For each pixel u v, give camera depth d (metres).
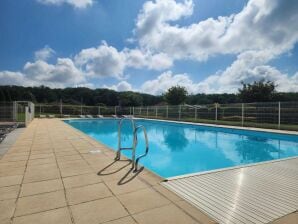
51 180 3.28
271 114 12.04
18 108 16.53
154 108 22.91
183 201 2.61
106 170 3.81
